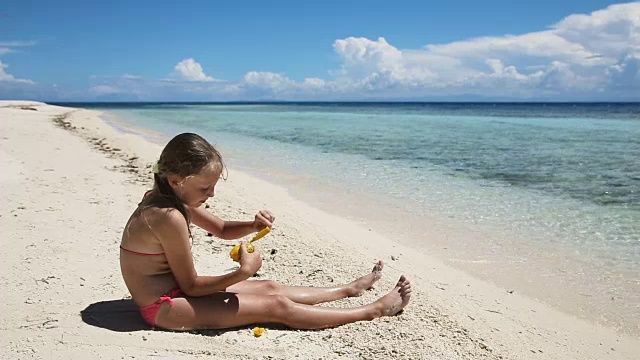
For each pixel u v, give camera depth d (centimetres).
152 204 327
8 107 4050
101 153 1298
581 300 448
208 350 308
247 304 342
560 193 920
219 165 331
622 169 1205
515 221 721
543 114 5638
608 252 585
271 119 4031
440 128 2839
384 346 324
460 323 373
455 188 965
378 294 416
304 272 472
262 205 771
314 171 1164
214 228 390
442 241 620
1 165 967
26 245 500
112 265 457
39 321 339
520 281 491
